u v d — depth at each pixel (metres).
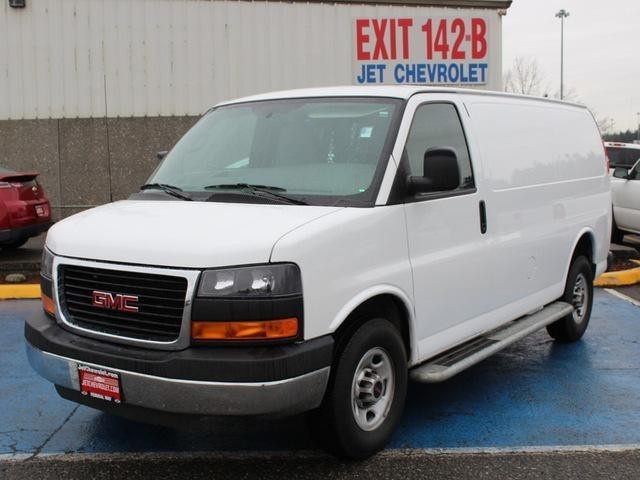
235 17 14.05
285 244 3.35
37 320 3.94
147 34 13.92
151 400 3.34
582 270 6.53
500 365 5.96
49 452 4.19
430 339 4.30
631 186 12.23
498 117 5.25
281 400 3.28
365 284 3.72
